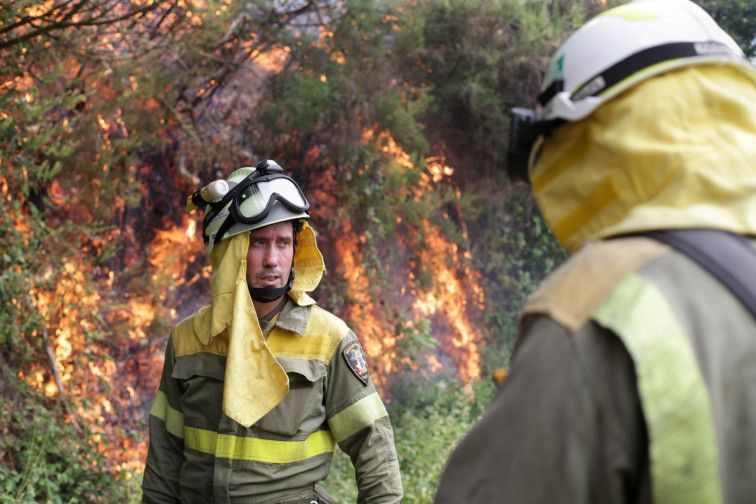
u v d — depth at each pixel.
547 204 0.94
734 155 0.80
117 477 4.73
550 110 0.94
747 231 0.76
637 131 0.83
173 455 2.32
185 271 6.55
